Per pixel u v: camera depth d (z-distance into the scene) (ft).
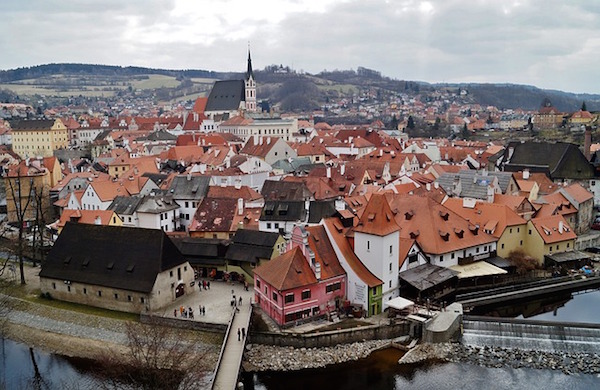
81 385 265.75
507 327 296.30
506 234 389.60
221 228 417.90
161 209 459.73
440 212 374.84
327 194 490.49
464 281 356.38
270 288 302.45
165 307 325.83
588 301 362.53
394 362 277.64
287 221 403.75
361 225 319.47
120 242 346.74
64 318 329.72
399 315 306.76
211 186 486.79
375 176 575.79
